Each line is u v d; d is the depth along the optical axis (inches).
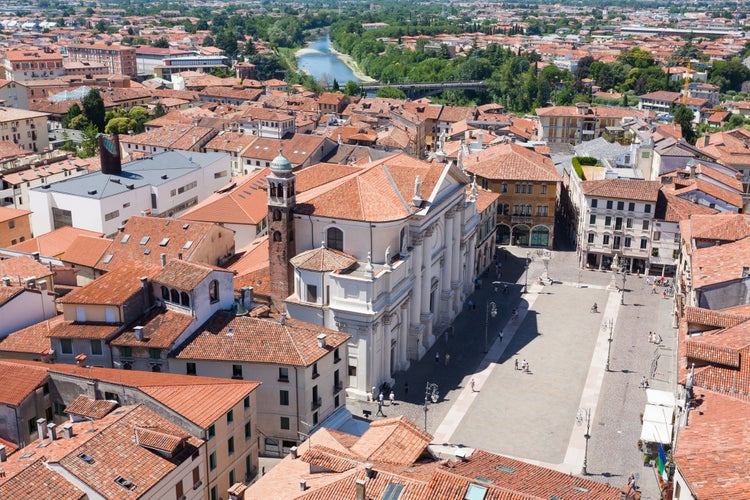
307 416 3506.4
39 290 3976.4
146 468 2635.3
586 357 4633.4
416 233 4424.2
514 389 4249.5
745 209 6264.8
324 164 4913.9
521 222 6653.5
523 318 5231.3
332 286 4062.5
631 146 7613.2
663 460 3309.5
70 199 6013.8
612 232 6023.6
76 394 3127.5
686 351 3253.0
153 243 4825.3
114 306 3604.8
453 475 2285.9
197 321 3656.5
